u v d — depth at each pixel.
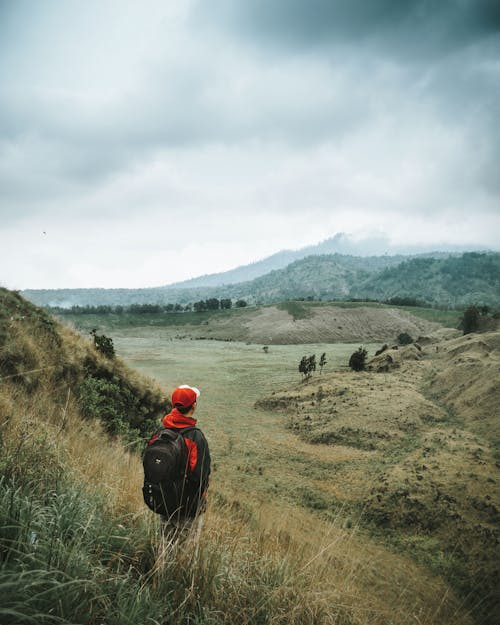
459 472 20.50
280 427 35.91
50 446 3.71
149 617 2.08
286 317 172.88
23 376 8.70
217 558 2.80
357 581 4.33
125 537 2.68
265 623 2.58
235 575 2.83
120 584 2.27
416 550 15.45
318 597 2.85
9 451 3.19
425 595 9.80
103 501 3.30
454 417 33.41
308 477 23.75
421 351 66.62
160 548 2.70
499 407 31.34
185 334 167.50
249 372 72.25
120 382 14.48
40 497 2.82
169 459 2.70
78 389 11.35
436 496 18.55
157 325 184.12
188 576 2.56
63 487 3.06
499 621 9.45
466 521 16.52
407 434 30.02
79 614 1.89
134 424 13.61
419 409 34.34
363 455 27.33
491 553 14.18
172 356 99.12
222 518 4.61
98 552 2.50
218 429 34.44
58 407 8.23
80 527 2.51
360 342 146.88
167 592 2.44
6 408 4.73
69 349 12.87
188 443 2.80
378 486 20.67
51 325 13.66
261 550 3.69
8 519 2.23
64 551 2.17
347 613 3.13
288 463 26.14
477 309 91.19
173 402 2.99
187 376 68.00
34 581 1.71
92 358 13.91
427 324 166.12
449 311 186.75
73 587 1.94
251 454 27.48
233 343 140.50
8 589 1.71
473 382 37.75
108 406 11.79
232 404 45.56
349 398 39.44
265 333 157.00
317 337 151.50
